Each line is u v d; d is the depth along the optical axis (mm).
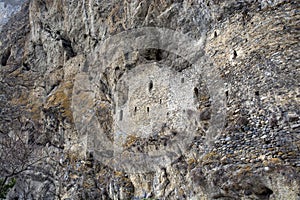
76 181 12406
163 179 9148
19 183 11883
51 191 12891
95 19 16062
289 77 7035
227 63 8609
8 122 18469
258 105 7199
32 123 17469
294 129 6336
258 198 5961
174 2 11062
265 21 8164
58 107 16109
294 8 7836
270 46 7727
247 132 7012
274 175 5855
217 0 9500
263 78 7445
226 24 9117
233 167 6504
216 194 6641
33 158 14188
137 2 12617
